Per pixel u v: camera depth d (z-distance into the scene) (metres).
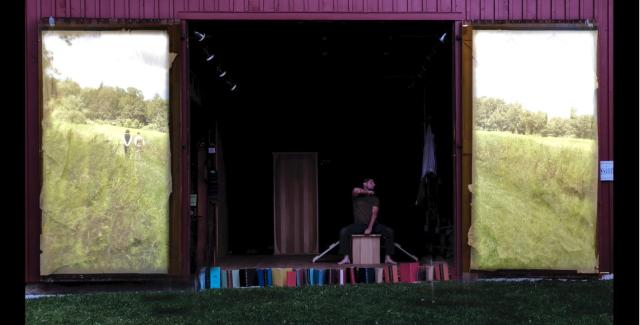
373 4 7.08
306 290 7.09
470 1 7.09
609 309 6.06
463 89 7.01
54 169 6.79
